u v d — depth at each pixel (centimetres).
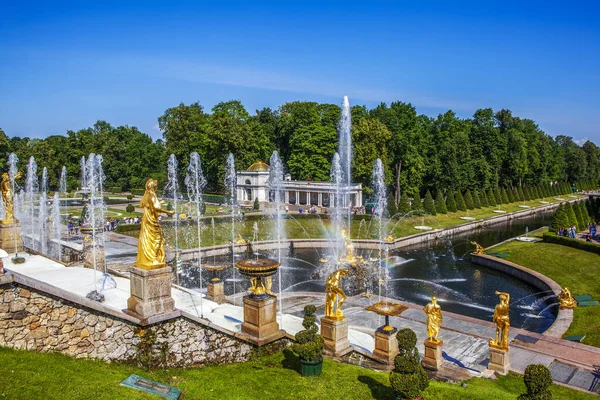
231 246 5009
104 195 10650
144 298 1381
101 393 1082
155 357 1389
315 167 8675
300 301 2897
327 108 9356
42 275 2136
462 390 1445
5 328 1188
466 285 3891
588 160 16750
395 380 1170
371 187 8069
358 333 2144
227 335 1521
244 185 8844
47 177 10531
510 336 2297
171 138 9756
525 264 4212
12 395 984
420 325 2411
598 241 5050
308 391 1295
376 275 4219
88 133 12431
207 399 1194
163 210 1405
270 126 10856
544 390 1141
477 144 10125
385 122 8319
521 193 10325
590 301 2994
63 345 1265
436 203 7569
